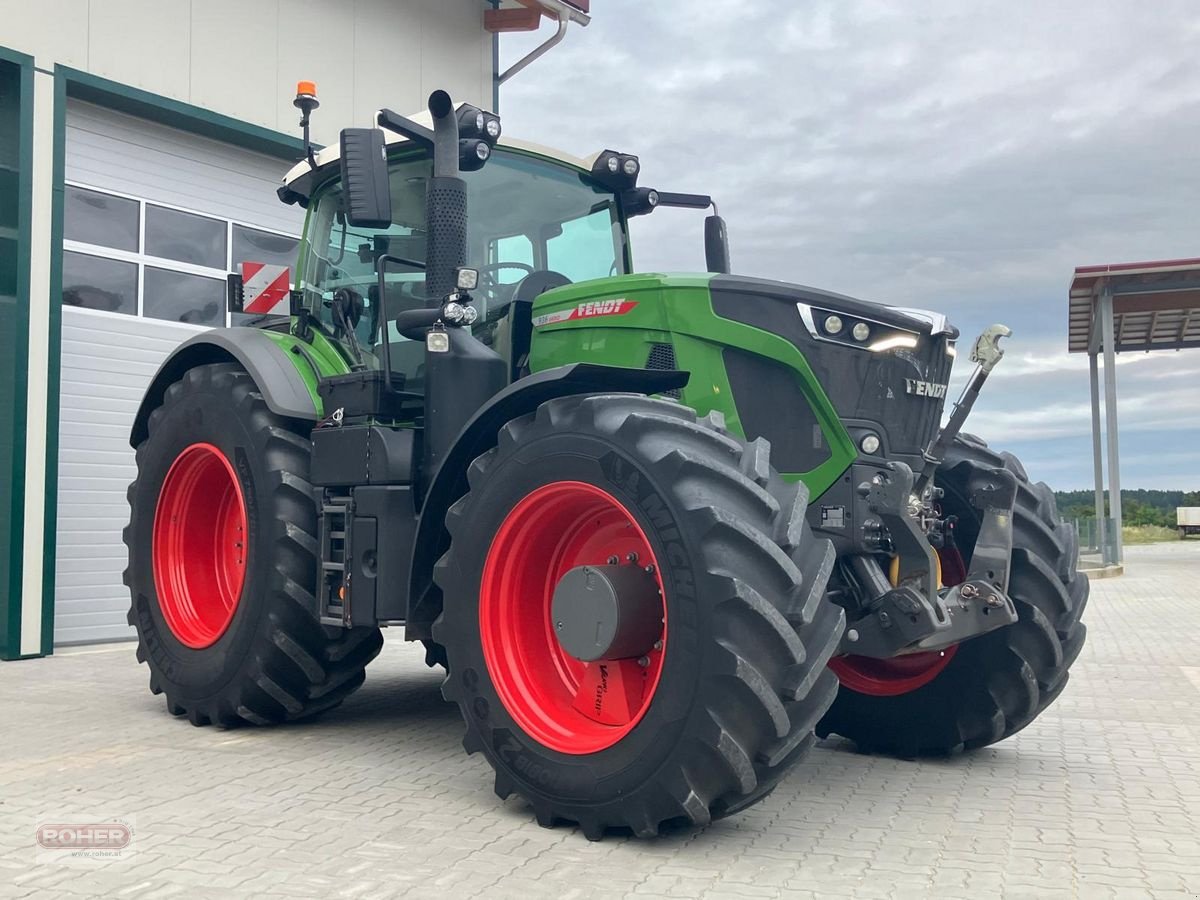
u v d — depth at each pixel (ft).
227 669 14.66
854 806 11.23
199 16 26.37
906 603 10.83
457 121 12.78
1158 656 23.77
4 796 11.33
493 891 8.41
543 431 10.62
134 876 8.77
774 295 11.32
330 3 29.63
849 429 11.23
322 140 29.30
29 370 22.62
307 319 15.97
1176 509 121.39
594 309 12.34
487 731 10.75
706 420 10.44
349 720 15.89
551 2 32.27
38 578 22.70
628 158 15.38
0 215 22.91
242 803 11.07
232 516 16.67
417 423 13.76
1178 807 11.20
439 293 12.41
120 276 25.49
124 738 14.48
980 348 11.71
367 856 9.30
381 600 12.73
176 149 26.81
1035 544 13.20
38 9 23.09
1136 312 62.85
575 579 10.30
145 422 17.93
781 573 9.17
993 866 9.12
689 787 9.18
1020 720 13.23
